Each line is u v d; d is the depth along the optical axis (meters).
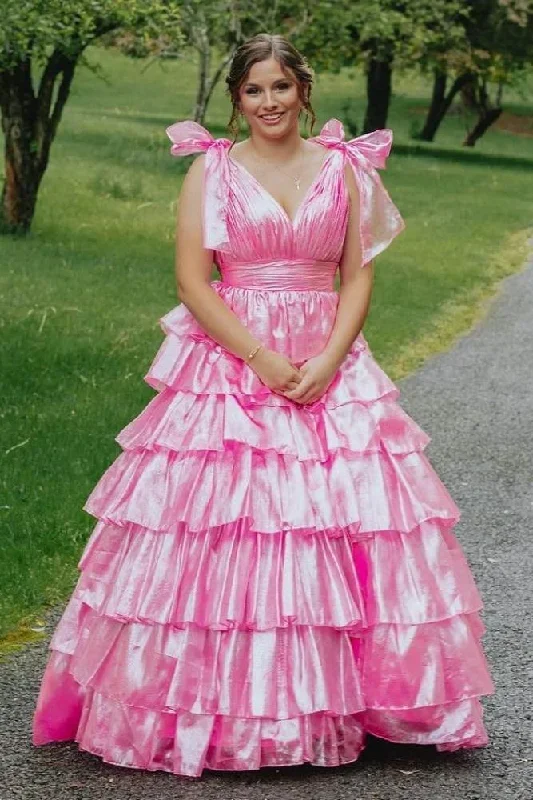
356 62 32.84
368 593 4.11
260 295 4.34
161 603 4.03
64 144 26.28
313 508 4.10
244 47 4.34
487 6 34.06
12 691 4.88
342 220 4.37
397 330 12.71
